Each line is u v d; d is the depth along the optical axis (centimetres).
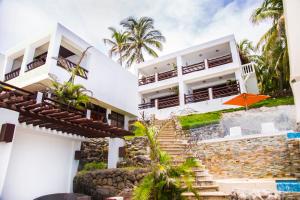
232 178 841
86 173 845
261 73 2428
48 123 670
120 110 1549
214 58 2048
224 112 1530
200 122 1352
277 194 554
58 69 1113
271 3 1678
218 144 958
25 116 604
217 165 926
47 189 749
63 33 1195
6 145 550
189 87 2038
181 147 1022
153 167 586
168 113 1856
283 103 1355
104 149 1091
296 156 744
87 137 909
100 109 1448
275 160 810
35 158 731
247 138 898
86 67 1327
